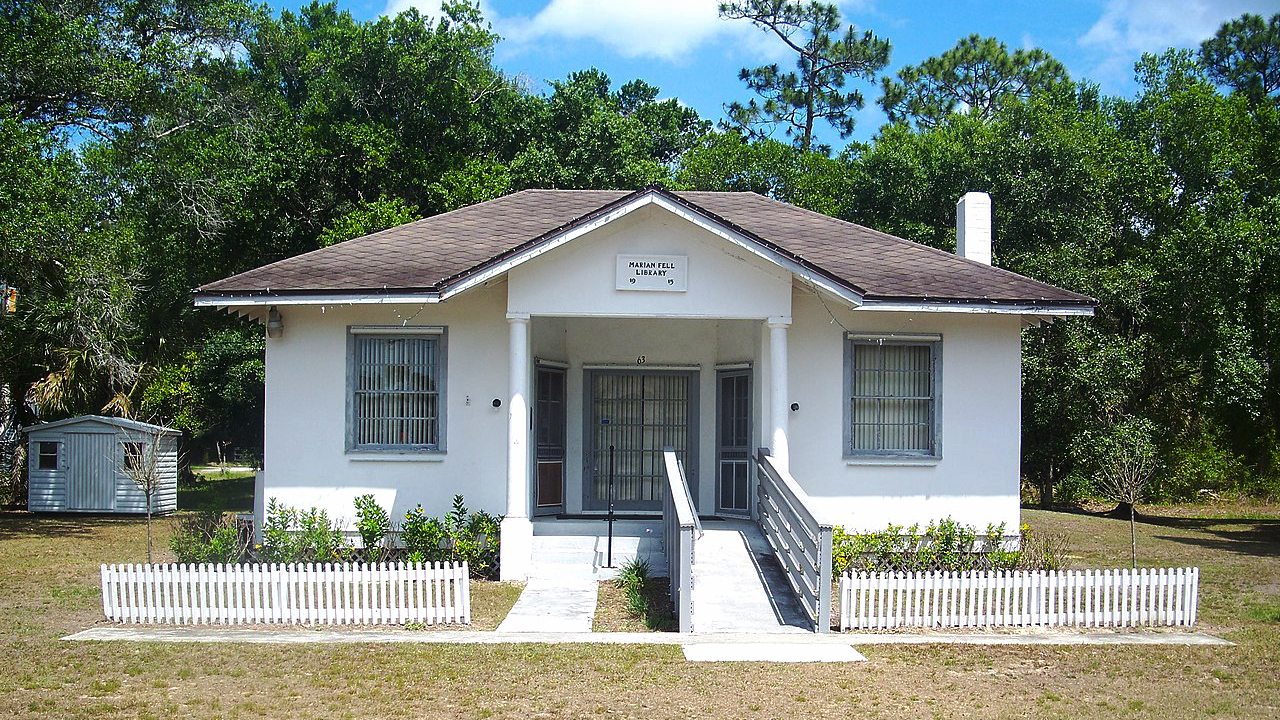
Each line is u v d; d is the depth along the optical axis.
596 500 18.83
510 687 9.77
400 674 10.23
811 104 51.84
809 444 16.78
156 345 33.12
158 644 11.49
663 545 15.91
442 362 16.53
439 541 15.67
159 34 33.47
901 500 16.81
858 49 51.81
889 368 17.06
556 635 12.11
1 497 28.42
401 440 16.62
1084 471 32.22
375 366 16.64
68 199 24.44
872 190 36.34
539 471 18.11
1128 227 35.69
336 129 33.22
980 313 16.02
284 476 16.45
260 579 12.78
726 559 14.85
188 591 12.98
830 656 11.12
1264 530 25.48
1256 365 24.56
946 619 12.68
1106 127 36.94
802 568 13.29
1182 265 26.33
